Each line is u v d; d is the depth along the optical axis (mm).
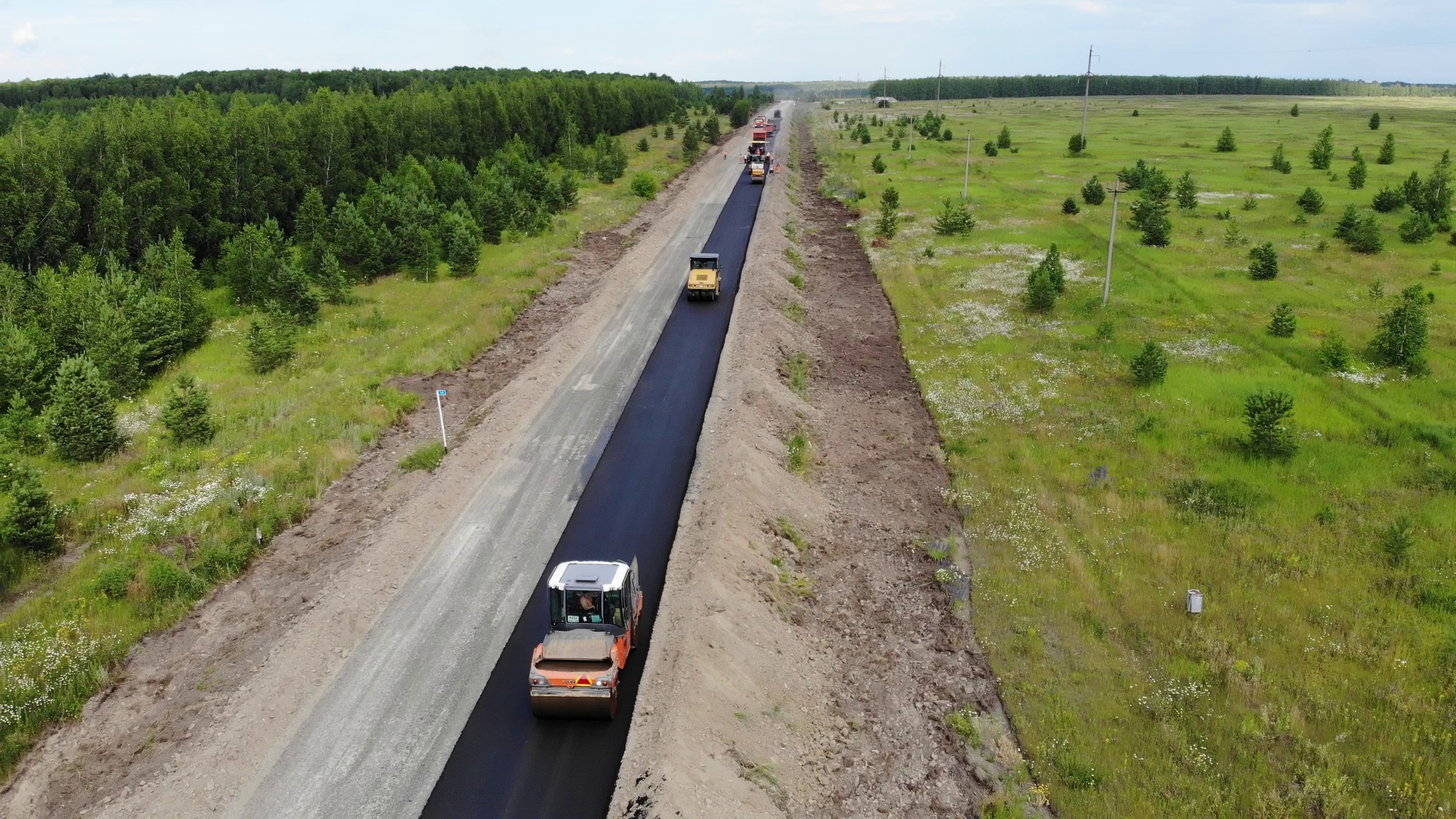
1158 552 24672
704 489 26625
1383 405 33906
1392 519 25969
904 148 122062
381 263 55062
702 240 62969
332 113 69375
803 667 20031
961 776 17219
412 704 18156
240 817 15273
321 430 31609
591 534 24766
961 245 63500
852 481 29688
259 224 60594
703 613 20078
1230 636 21062
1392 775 16844
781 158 110812
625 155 102812
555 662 17359
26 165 47844
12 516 23922
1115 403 35312
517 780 16281
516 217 66938
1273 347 40719
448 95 90688
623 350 40062
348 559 23453
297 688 18484
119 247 50219
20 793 16125
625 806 15203
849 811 16219
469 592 22016
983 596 23094
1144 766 17266
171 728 17594
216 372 39562
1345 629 21281
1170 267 55469
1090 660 20484
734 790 15750
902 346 43500
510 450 29906
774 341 40812
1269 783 16703
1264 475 29016
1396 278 51656
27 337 36781
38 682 18938
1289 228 65000
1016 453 31281
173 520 25344
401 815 15461
